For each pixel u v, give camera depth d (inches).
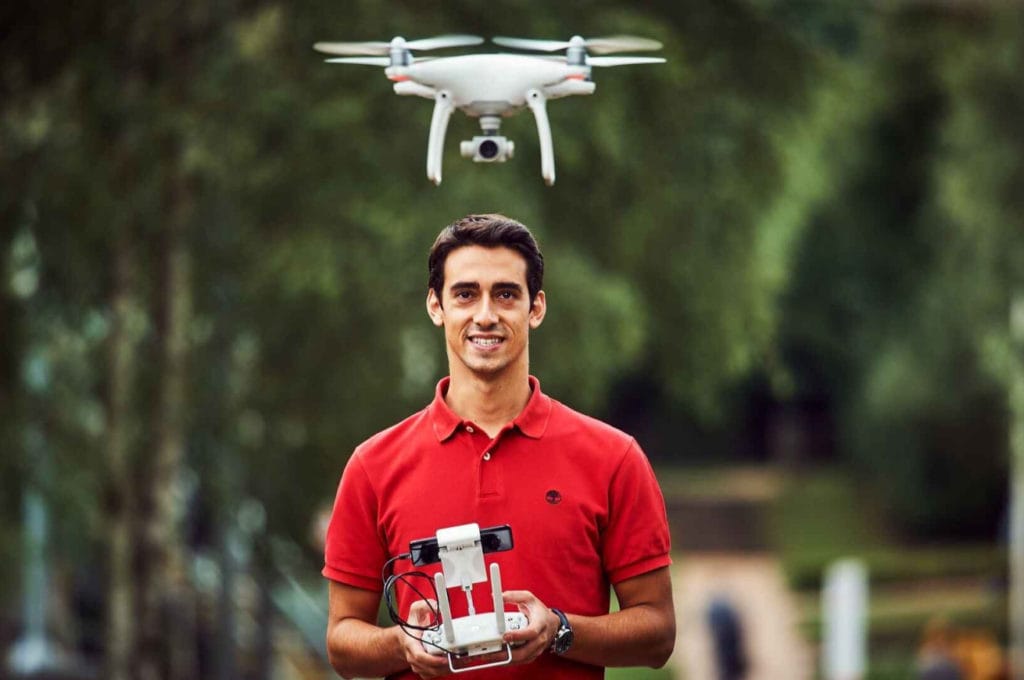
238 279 748.0
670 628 228.1
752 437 3447.3
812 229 2453.2
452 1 701.9
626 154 754.2
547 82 236.5
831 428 3371.1
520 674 225.9
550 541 223.5
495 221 225.0
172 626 852.0
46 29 690.2
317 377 788.0
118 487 760.3
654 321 859.4
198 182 699.4
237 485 816.3
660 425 3358.8
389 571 229.1
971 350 2237.9
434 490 225.1
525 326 225.0
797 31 807.1
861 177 2277.3
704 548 2647.6
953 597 2079.2
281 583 904.9
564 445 226.4
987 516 2487.7
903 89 1996.8
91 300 753.6
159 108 676.1
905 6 1359.5
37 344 756.0
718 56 775.7
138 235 718.5
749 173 789.2
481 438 225.8
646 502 228.1
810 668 1636.3
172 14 713.6
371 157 682.2
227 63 692.7
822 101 820.0
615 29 717.3
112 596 764.6
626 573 227.3
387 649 222.1
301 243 698.8
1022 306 1542.8
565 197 780.6
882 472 2576.3
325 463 811.4
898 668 1524.4
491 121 238.1
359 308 751.7
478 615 211.2
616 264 811.4
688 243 808.3
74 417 778.2
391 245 707.4
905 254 2416.3
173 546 864.3
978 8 1370.6
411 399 813.2
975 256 1535.4
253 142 679.1
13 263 737.0
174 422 775.7
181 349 773.3
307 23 695.7
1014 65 1375.5
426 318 768.9
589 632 220.2
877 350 2620.6
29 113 713.0
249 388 808.9
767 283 871.7
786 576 2277.3
